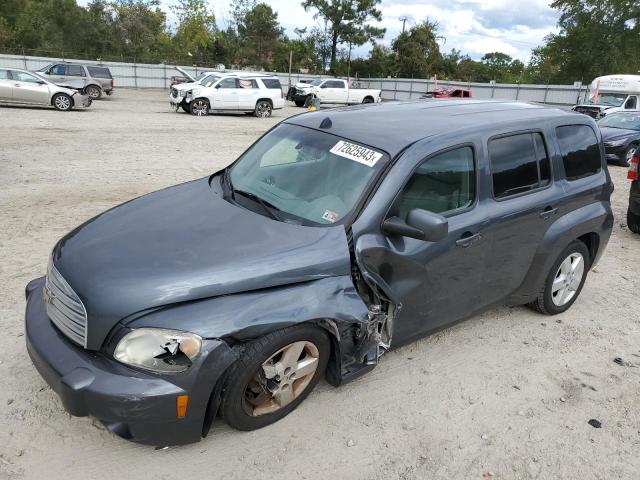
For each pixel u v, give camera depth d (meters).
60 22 58.66
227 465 2.94
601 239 5.00
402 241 3.45
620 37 51.69
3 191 8.04
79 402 2.63
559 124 4.55
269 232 3.25
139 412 2.61
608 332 4.78
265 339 2.92
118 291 2.74
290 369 3.14
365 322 3.15
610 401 3.78
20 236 6.10
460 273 3.83
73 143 12.70
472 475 3.02
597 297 5.53
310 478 2.90
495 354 4.27
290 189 3.67
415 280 3.56
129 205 3.78
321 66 70.62
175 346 2.64
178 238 3.16
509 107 4.64
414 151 3.53
